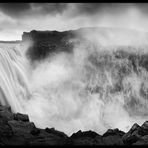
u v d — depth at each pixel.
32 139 13.65
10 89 21.33
